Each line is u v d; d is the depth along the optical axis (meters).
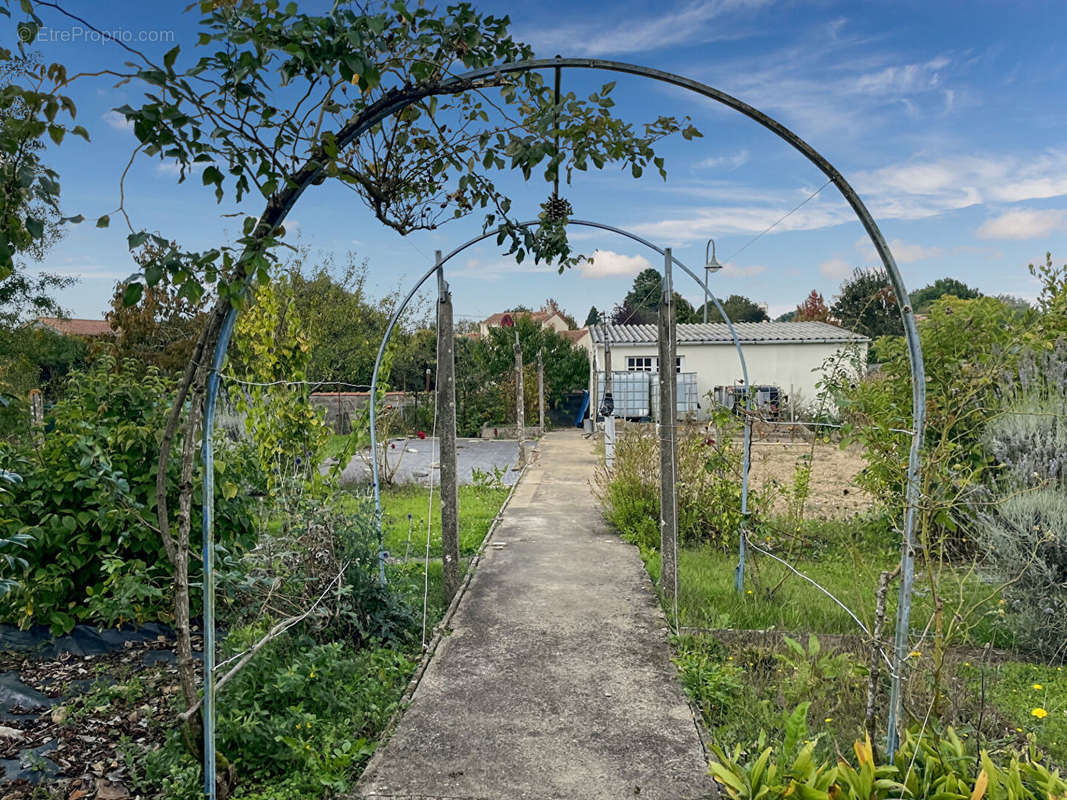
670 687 4.01
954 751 2.72
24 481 4.46
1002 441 5.88
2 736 3.38
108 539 4.52
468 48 2.89
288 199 2.59
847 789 2.55
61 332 24.34
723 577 6.20
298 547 4.54
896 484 6.20
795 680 3.77
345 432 16.16
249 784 3.07
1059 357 6.37
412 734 3.48
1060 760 3.28
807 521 8.06
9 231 2.25
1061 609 4.51
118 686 3.84
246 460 5.35
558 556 7.00
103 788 2.97
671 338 5.51
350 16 2.35
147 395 5.08
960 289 25.72
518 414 14.34
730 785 2.50
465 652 4.54
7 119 2.22
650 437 8.87
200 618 4.96
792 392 20.50
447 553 5.72
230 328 2.74
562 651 4.54
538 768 3.17
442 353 5.69
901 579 2.97
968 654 4.52
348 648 4.42
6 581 2.98
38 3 2.14
